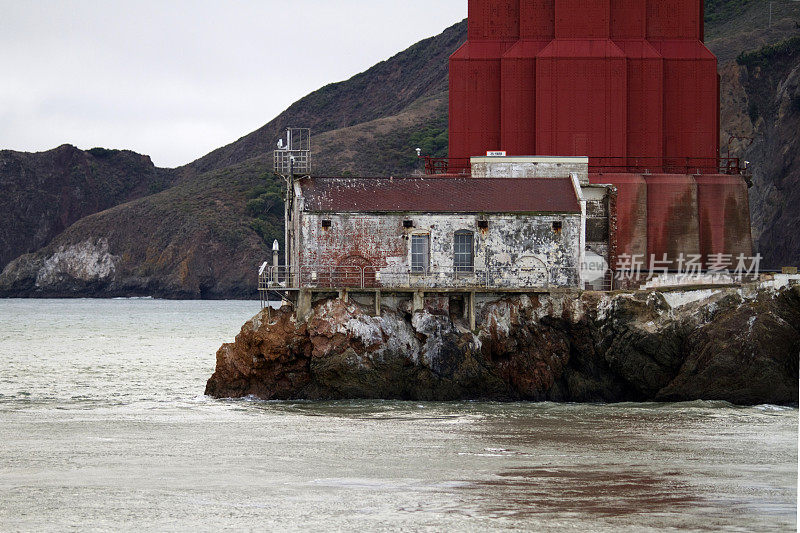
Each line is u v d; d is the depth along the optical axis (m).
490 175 184.25
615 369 159.62
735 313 154.62
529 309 162.12
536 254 166.50
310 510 86.69
